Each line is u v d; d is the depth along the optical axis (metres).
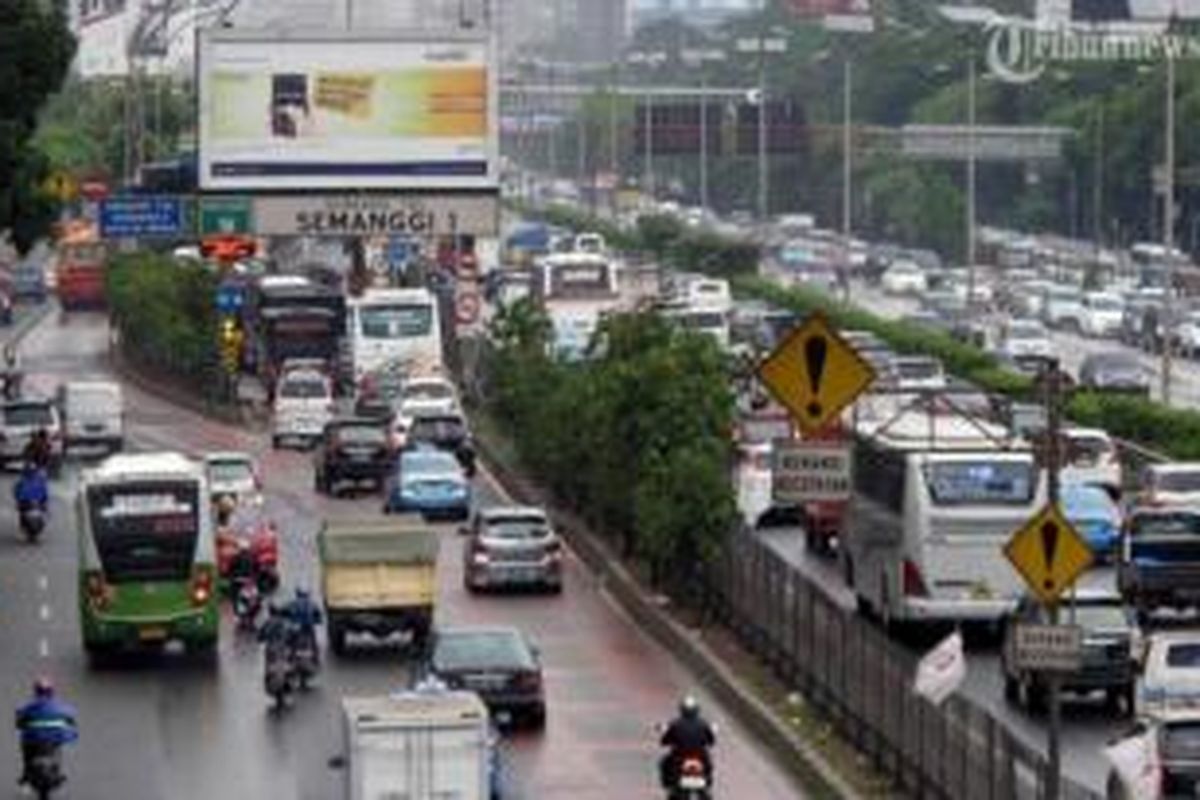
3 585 132.12
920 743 80.25
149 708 101.62
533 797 84.81
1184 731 77.75
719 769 89.12
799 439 83.00
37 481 147.75
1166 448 167.50
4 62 150.50
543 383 163.88
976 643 110.00
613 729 96.31
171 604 111.38
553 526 139.12
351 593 112.25
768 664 104.75
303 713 100.00
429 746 75.25
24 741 85.62
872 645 87.12
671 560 119.75
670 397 123.62
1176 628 113.94
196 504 111.81
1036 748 82.06
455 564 136.88
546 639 115.31
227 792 86.50
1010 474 107.88
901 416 123.00
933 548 107.56
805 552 134.12
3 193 151.00
